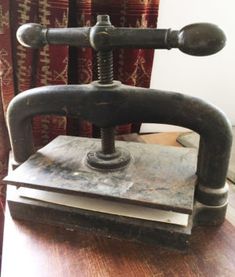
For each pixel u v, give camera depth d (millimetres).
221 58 972
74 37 443
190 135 936
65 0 683
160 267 437
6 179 496
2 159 813
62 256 454
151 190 462
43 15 690
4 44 690
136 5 768
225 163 470
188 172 514
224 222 525
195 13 901
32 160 560
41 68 739
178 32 393
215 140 449
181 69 960
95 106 466
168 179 492
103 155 542
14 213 529
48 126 806
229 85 1019
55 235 495
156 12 816
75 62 813
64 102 484
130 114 463
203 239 485
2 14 665
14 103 535
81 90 472
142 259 450
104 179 494
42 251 463
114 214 477
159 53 925
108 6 790
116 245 476
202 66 971
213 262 444
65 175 507
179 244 454
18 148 587
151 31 401
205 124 440
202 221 509
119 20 801
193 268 434
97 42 418
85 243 479
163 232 452
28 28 462
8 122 564
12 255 455
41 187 479
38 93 502
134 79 845
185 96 447
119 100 455
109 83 471
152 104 447
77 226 501
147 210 478
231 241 482
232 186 677
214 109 442
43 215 512
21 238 489
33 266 436
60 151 597
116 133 897
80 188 468
